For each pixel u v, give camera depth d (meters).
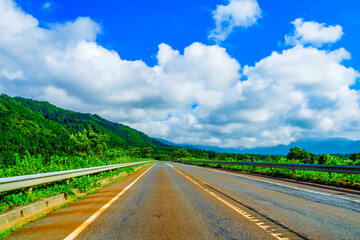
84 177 10.36
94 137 43.09
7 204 5.52
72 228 4.48
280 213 5.60
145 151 131.12
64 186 8.05
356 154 32.31
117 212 5.81
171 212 5.78
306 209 6.02
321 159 30.38
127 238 3.90
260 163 18.86
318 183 11.99
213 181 13.00
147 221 4.96
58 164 10.84
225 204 6.70
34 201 6.26
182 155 133.12
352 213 5.58
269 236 3.97
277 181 12.97
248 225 4.62
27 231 4.32
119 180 14.37
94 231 4.29
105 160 18.41
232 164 24.84
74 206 6.62
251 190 9.48
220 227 4.50
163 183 12.32
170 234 4.10
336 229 4.34
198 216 5.36
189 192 9.06
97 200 7.53
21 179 5.72
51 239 3.86
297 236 3.96
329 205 6.49
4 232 4.20
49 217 5.39
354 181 10.81
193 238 3.89
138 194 8.69
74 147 40.41
